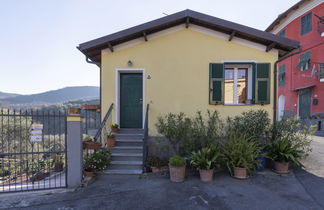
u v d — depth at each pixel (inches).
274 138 170.9
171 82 204.4
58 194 124.1
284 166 154.3
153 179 147.9
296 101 441.1
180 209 104.0
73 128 136.9
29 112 140.6
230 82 210.7
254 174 153.8
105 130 199.8
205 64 203.2
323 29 361.1
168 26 203.6
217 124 182.7
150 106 203.8
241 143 152.7
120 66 205.9
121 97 215.0
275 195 118.7
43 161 211.2
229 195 119.1
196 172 160.2
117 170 158.7
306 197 115.6
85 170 147.8
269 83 197.8
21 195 123.3
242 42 201.2
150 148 196.2
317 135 345.1
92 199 116.3
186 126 163.5
